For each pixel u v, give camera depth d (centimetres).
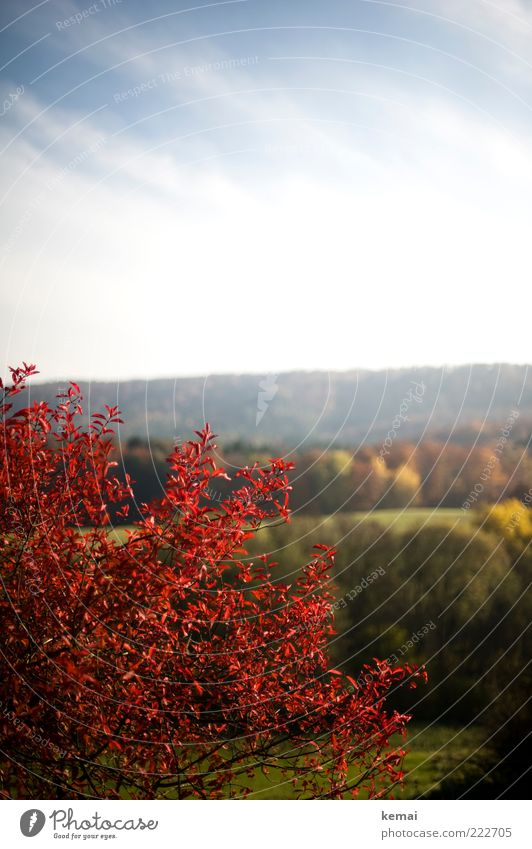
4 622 431
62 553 459
